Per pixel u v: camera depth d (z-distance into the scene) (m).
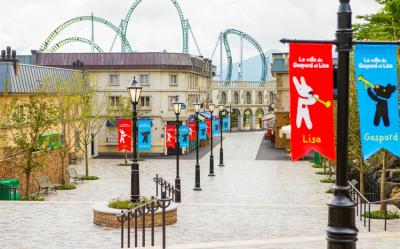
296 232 21.27
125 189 39.81
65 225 22.48
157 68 70.12
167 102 70.94
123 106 62.44
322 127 10.03
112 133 69.38
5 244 19.12
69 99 47.97
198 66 78.38
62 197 36.12
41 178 37.56
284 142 76.00
